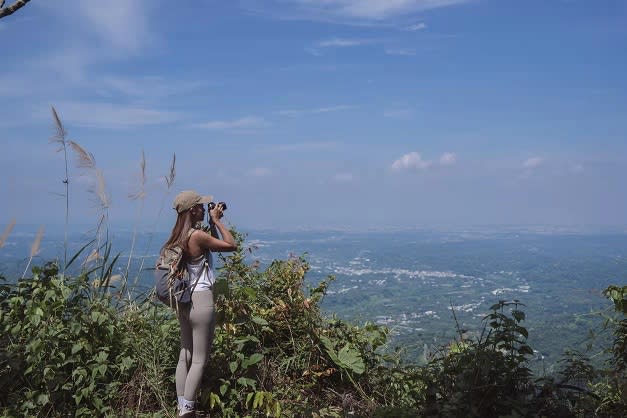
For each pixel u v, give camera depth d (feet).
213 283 15.90
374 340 19.89
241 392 17.34
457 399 15.33
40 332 16.51
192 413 15.88
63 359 16.48
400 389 19.22
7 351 16.51
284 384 18.24
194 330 15.65
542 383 15.85
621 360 16.37
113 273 19.40
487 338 15.98
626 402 15.17
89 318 17.16
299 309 19.75
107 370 16.87
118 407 16.62
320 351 19.25
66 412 16.21
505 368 15.49
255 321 18.61
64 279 18.57
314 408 17.20
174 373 17.57
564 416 15.24
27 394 15.75
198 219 15.90
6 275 18.40
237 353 17.62
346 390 19.03
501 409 15.40
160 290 15.53
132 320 18.56
